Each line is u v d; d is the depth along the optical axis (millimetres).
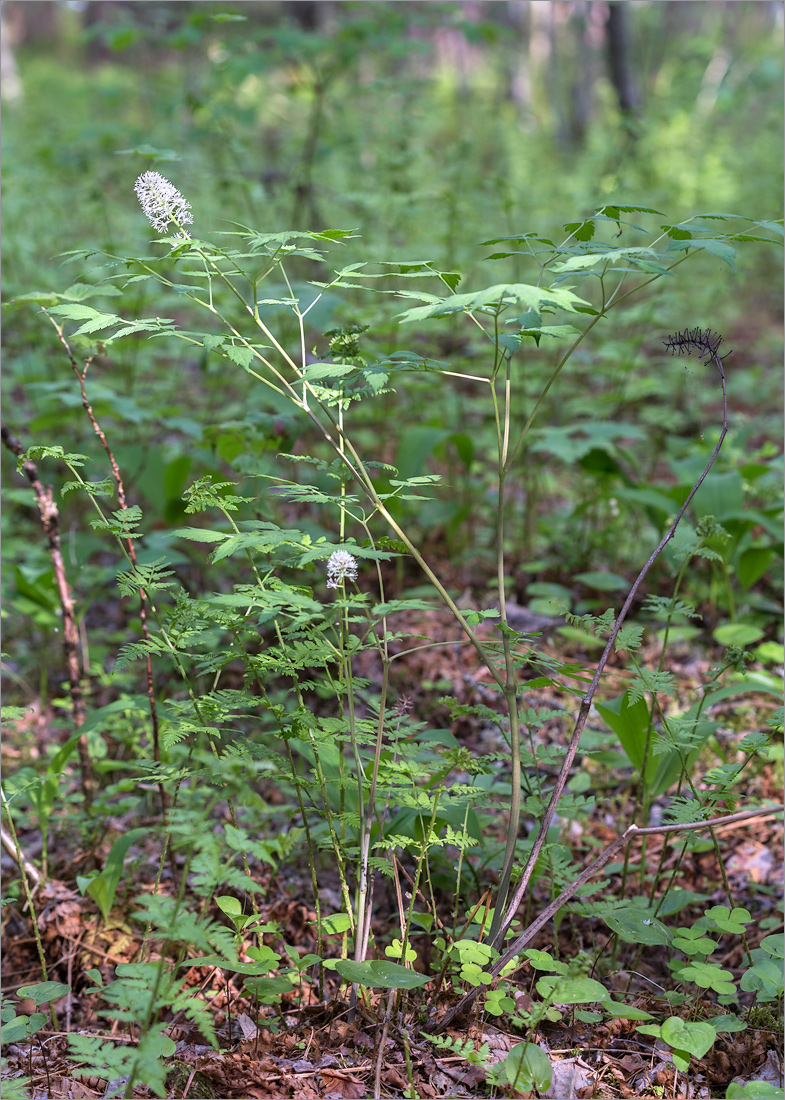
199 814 1622
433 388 4695
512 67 17922
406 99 7191
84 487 2326
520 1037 2176
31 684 4090
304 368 2033
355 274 2133
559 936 2615
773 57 12234
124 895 2762
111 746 3596
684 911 2748
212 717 2260
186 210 2057
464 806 2480
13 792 2785
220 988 2377
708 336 2141
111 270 5250
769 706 3549
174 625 2234
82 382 2602
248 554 2229
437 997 2244
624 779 3289
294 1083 2016
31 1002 2398
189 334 2057
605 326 5855
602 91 15641
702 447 4707
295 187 6004
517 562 4719
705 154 10289
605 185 6758
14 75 18344
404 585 4527
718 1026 2070
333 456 5051
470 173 6793
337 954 2516
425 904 2578
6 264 5578
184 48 6617
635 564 4629
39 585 3865
